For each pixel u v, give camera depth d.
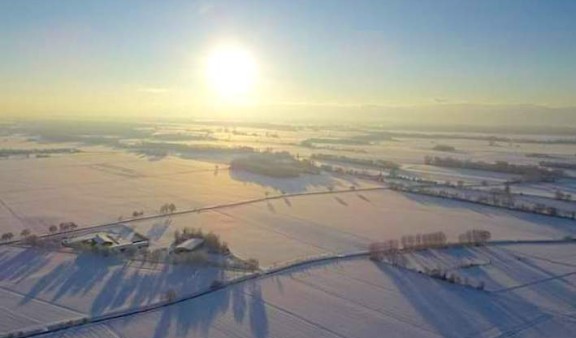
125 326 42.03
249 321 43.22
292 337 40.75
